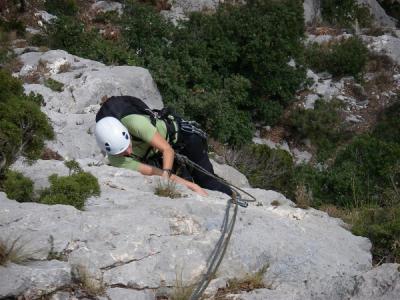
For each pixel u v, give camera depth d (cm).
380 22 2920
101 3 2241
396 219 739
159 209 607
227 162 1449
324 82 2273
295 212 717
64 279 504
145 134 705
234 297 546
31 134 677
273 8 2091
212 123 1750
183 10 2366
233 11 2092
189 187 711
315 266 605
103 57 1712
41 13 2069
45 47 1669
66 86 1334
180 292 536
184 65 1873
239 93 1912
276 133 2089
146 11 1930
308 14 2669
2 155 652
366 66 2409
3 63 1504
